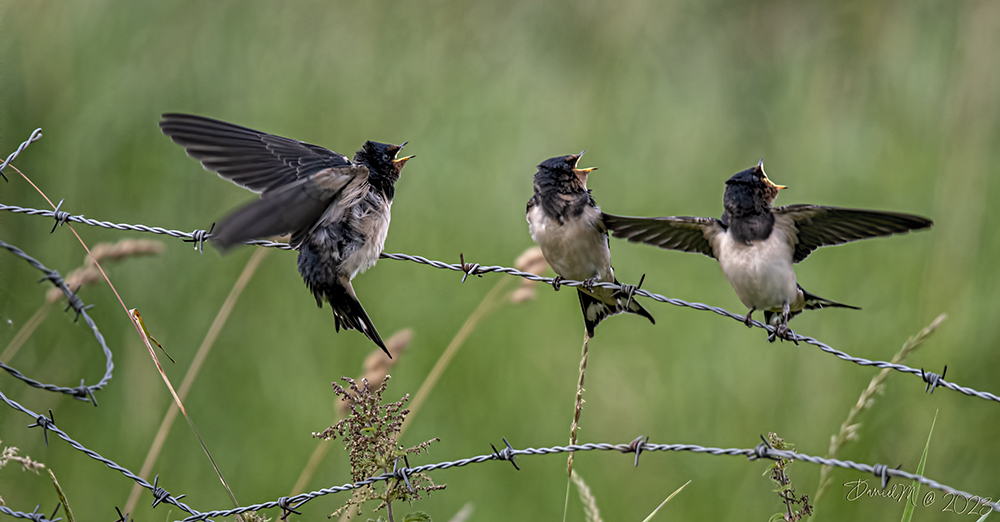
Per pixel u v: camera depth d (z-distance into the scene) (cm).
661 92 1747
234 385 1148
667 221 787
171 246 1250
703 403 1159
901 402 1104
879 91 1677
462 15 1722
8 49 1328
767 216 740
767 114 1720
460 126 1541
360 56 1588
